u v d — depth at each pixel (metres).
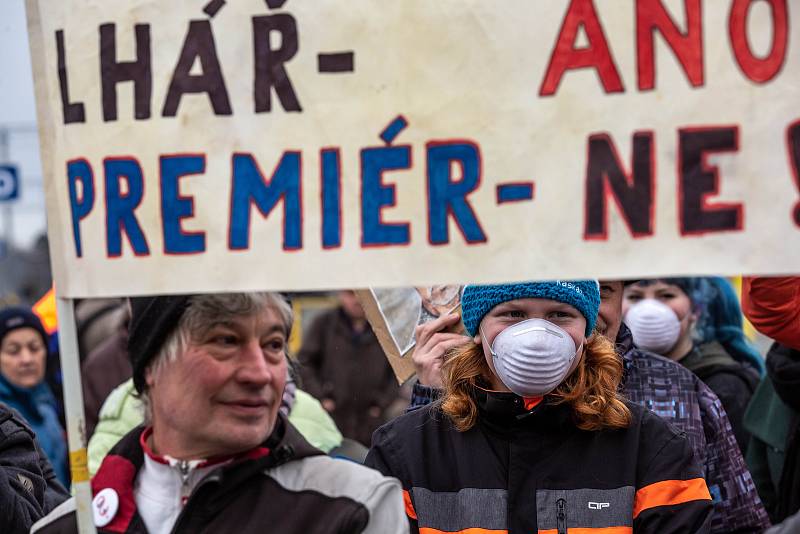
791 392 5.87
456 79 2.96
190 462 3.35
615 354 4.50
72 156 3.30
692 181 2.83
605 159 2.88
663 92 2.84
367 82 3.03
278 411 3.54
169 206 3.18
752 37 2.79
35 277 20.95
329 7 3.04
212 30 3.13
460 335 5.13
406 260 3.01
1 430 4.86
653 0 2.84
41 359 9.52
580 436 4.32
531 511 4.24
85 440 3.33
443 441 4.46
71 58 3.29
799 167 2.78
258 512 3.31
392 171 3.01
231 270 3.14
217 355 3.27
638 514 4.21
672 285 6.87
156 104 3.19
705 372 6.95
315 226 3.07
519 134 2.93
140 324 3.38
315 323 12.67
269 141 3.10
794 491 5.99
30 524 4.38
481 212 2.96
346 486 3.34
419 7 2.98
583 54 2.88
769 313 4.86
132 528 3.39
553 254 2.91
